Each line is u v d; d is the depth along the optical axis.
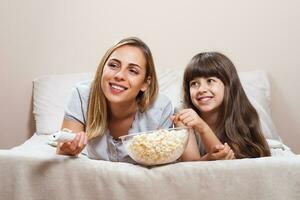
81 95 1.23
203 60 1.29
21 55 2.03
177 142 0.82
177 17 1.99
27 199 0.79
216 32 1.98
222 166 0.77
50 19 2.01
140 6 1.99
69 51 2.02
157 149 0.80
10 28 2.02
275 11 1.95
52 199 0.79
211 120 1.33
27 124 2.08
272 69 1.98
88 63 2.03
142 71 1.12
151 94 1.22
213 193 0.77
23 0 2.01
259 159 0.79
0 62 2.04
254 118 1.34
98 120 1.15
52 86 1.87
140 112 1.23
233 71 1.32
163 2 1.98
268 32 1.96
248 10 1.96
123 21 2.00
